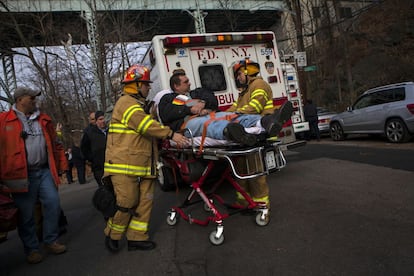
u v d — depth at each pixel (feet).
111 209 12.14
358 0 72.79
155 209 19.02
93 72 52.13
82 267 12.30
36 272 12.44
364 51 74.18
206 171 13.05
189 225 15.33
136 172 12.06
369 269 9.50
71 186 38.63
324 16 76.28
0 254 15.51
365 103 35.65
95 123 18.15
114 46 52.11
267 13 88.84
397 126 31.42
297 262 10.41
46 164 13.83
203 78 20.89
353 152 28.81
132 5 68.08
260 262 10.75
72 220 19.92
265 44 22.82
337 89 72.38
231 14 82.69
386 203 14.65
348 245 11.10
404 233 11.48
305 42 85.92
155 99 15.15
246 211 14.79
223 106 21.20
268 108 14.94
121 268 11.76
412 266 9.38
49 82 52.70
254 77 15.30
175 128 14.10
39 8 56.59
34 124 13.39
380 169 20.99
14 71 59.93
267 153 11.98
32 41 56.24
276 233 12.90
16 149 12.59
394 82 60.70
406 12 68.85
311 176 21.31
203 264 11.18
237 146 12.09
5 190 12.55
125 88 12.67
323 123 45.78
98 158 17.75
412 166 20.81
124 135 12.14
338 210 14.49
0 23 48.14
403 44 66.59
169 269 11.18
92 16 51.03
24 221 13.11
